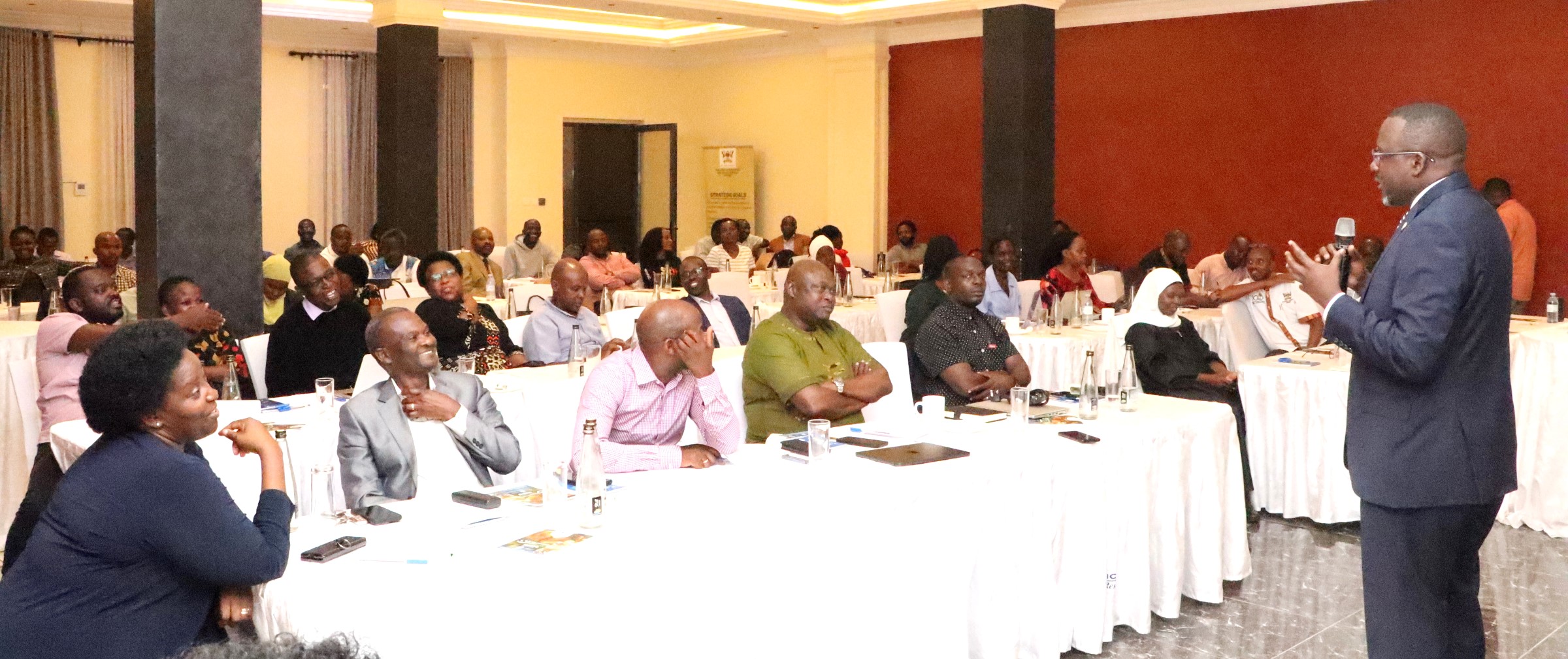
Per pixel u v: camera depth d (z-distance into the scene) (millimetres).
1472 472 2695
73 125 12734
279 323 5148
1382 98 9906
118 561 2205
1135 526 3850
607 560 2473
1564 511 5094
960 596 3270
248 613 2338
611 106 15008
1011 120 9633
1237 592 4336
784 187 14539
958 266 5031
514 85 14312
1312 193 10375
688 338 3533
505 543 2580
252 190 5273
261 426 2535
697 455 3439
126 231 10875
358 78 14227
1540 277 9195
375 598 2252
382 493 3121
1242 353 6508
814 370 4258
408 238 10812
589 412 3469
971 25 12555
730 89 15016
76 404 4418
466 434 3268
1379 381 2781
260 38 5242
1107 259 11812
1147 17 11281
